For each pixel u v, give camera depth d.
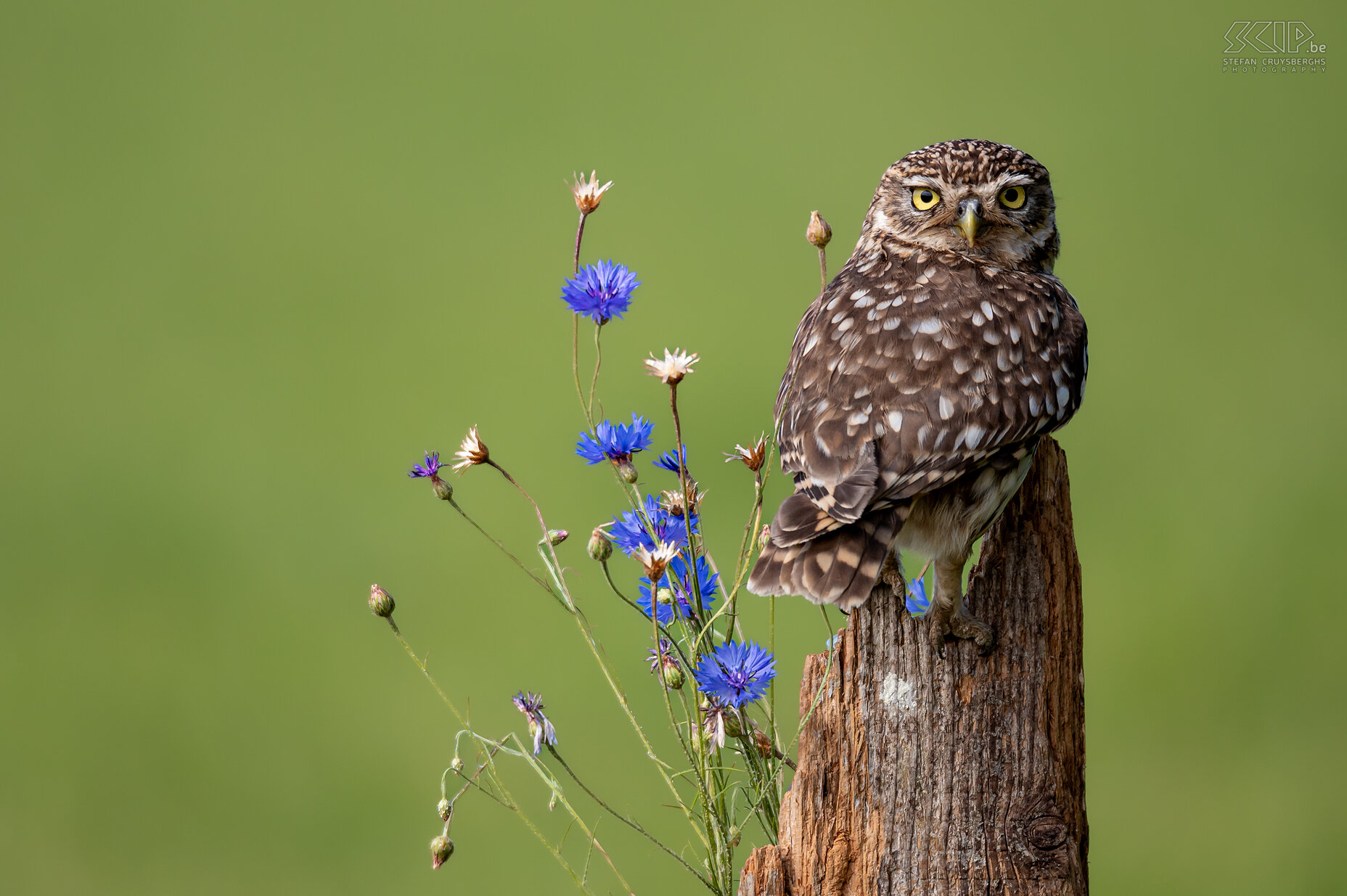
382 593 5.38
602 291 5.40
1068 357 5.41
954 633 5.35
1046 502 5.38
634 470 5.40
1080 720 5.36
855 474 5.35
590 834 5.38
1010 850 5.34
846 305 5.43
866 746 5.35
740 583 5.39
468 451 5.39
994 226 5.51
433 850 5.39
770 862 5.35
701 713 5.38
